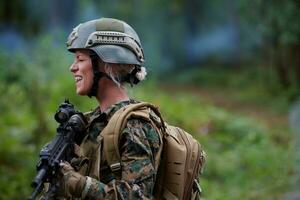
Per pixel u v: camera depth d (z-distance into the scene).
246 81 51.25
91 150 5.75
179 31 72.69
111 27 5.87
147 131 5.65
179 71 69.69
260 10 37.75
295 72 42.59
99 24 5.88
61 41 31.05
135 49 5.90
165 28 71.88
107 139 5.61
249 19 38.56
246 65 63.25
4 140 19.38
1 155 18.05
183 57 72.38
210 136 25.28
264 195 16.95
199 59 72.31
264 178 18.70
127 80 5.97
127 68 5.92
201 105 35.06
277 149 21.84
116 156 5.58
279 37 39.44
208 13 74.75
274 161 19.69
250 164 20.17
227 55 69.94
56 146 5.66
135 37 5.97
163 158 5.92
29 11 62.09
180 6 72.06
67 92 27.22
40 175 5.43
